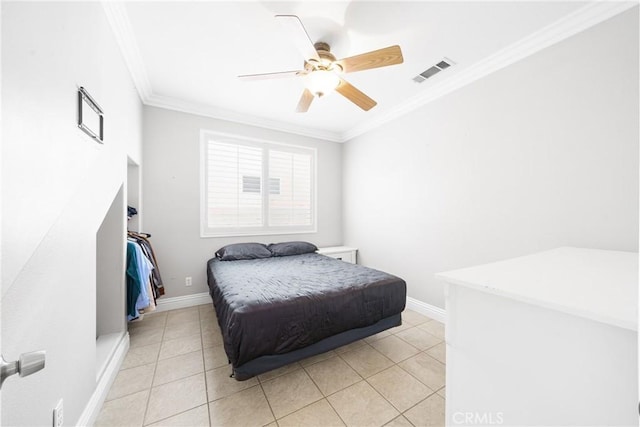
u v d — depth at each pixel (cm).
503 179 206
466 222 235
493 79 212
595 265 108
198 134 308
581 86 164
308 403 146
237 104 299
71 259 108
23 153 71
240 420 133
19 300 74
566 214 171
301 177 385
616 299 64
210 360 187
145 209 279
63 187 97
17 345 73
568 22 165
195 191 306
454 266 246
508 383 73
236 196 335
